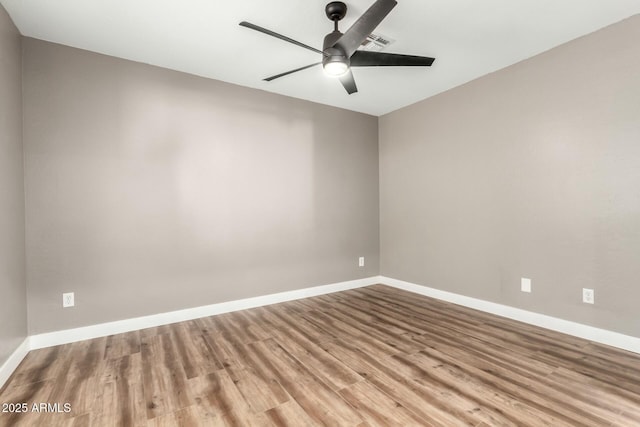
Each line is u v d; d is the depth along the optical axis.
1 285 1.93
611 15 2.19
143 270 2.82
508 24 2.29
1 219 1.95
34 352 2.32
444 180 3.56
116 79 2.71
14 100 2.19
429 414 1.59
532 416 1.57
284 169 3.63
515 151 2.91
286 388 1.84
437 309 3.27
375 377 1.95
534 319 2.79
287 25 2.28
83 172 2.57
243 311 3.27
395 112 4.17
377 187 4.40
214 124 3.18
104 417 1.59
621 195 2.29
